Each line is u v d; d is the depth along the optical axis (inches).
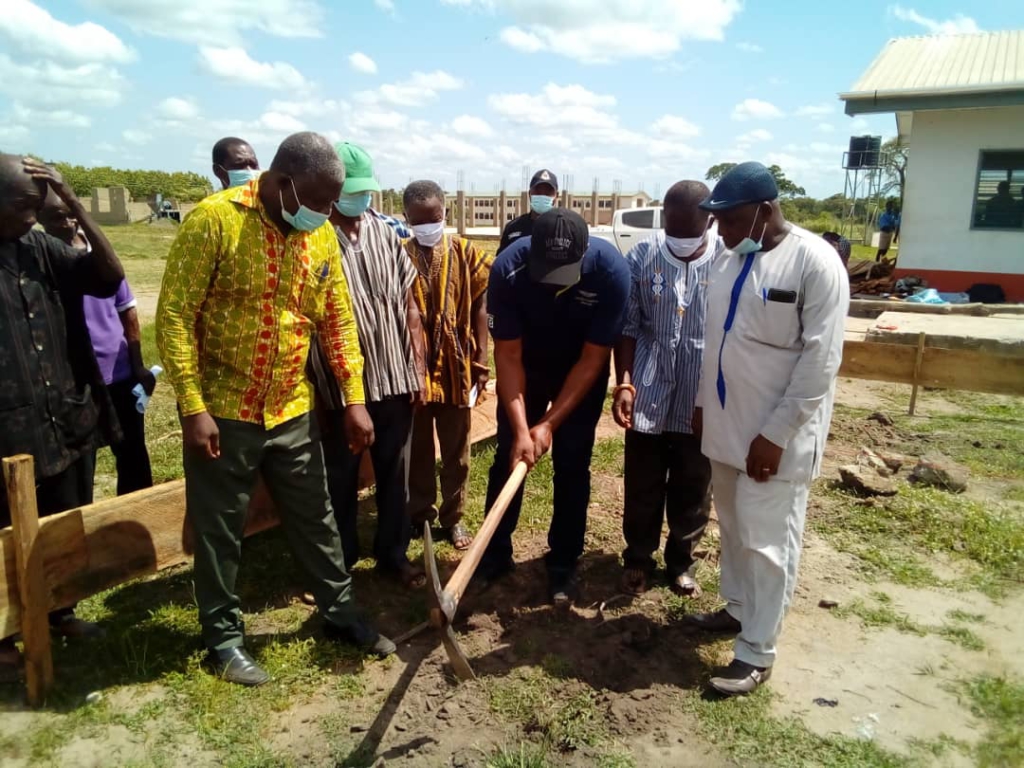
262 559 166.1
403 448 153.0
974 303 474.3
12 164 107.5
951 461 234.4
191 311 111.0
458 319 163.8
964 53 591.5
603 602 151.5
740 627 140.9
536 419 152.5
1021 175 514.6
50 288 119.1
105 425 132.1
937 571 164.6
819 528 183.3
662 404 144.8
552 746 110.8
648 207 732.0
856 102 528.4
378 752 109.2
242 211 110.2
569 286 126.8
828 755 109.4
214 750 109.4
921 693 123.5
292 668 126.6
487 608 148.9
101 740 110.0
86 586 121.3
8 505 119.0
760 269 116.4
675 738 112.9
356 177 136.7
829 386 113.7
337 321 128.0
